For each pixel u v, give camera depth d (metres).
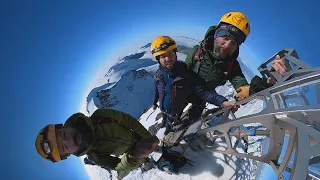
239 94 1.76
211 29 1.76
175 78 1.86
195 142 2.09
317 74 1.06
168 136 2.27
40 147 0.95
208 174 2.03
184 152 2.12
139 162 1.32
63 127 0.97
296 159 0.83
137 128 1.31
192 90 1.95
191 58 1.92
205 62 1.84
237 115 2.56
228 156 2.10
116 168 1.30
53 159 0.97
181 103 2.00
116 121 1.23
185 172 2.06
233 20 1.63
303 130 0.90
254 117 1.27
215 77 1.86
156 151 2.22
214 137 2.06
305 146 0.84
